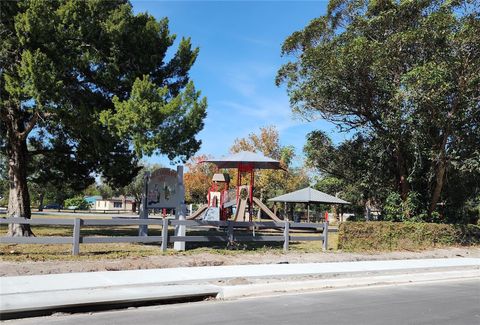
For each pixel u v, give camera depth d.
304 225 18.25
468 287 12.70
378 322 7.91
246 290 10.72
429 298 10.64
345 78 24.12
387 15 24.05
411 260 17.53
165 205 17.86
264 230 30.56
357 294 11.02
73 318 7.89
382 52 22.48
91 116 16.48
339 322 7.84
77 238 13.73
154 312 8.49
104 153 18.23
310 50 25.12
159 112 15.00
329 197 30.81
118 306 8.87
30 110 16.89
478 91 22.61
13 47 16.19
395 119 23.05
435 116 22.66
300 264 14.70
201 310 8.72
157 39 18.78
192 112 16.17
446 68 21.36
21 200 19.34
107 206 116.62
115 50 17.00
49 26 15.31
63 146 20.92
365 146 28.25
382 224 20.56
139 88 15.09
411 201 24.62
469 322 8.06
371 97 25.19
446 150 24.55
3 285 9.49
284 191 50.97
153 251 15.69
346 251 18.67
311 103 26.45
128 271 11.80
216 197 23.25
